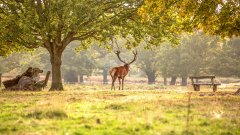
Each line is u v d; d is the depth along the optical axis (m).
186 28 55.34
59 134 19.14
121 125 21.89
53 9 61.84
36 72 74.19
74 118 25.03
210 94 53.62
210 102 36.62
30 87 71.00
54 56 72.69
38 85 71.88
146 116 24.06
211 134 19.75
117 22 68.50
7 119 24.95
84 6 62.28
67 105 33.12
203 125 22.41
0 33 65.12
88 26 65.81
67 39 72.81
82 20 64.31
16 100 41.56
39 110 26.69
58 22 63.72
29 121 23.17
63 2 61.72
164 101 37.38
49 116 25.61
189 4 51.06
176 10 54.72
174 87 152.12
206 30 56.06
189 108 28.66
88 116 25.83
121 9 71.00
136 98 43.09
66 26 65.75
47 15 62.56
